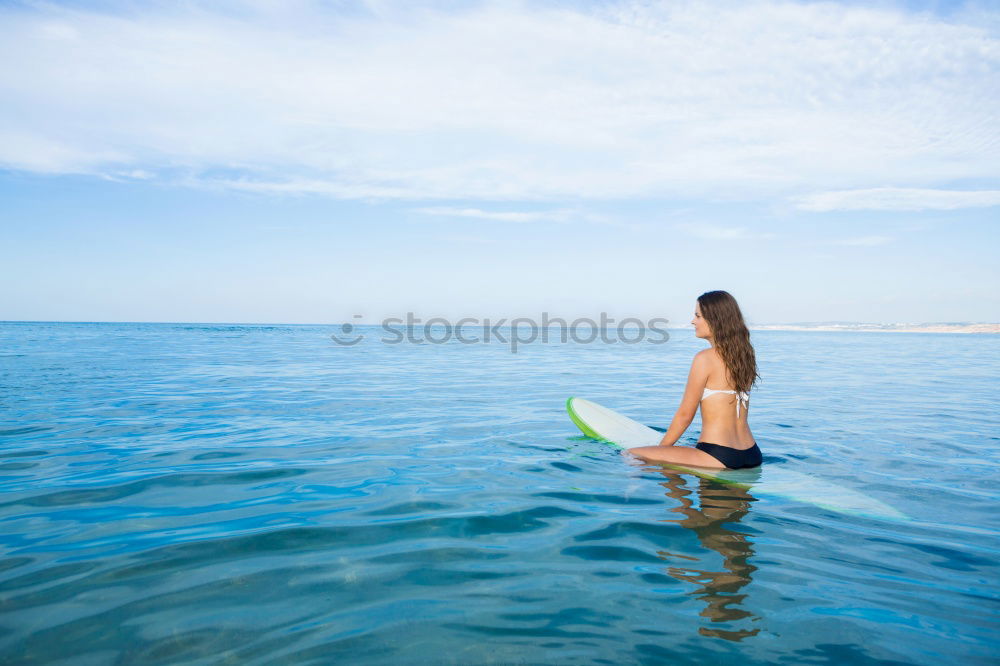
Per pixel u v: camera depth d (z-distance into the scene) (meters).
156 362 12.20
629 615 1.94
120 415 5.77
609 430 5.00
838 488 3.49
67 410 5.99
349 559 2.39
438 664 1.66
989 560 2.45
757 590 2.14
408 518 2.89
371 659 1.68
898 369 13.09
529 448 4.53
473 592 2.10
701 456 3.97
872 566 2.37
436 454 4.30
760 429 5.43
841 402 7.36
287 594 2.08
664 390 8.46
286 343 23.86
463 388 8.51
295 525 2.78
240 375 9.89
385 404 6.81
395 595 2.07
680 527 2.80
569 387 8.76
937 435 5.21
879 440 4.97
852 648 1.76
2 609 1.95
